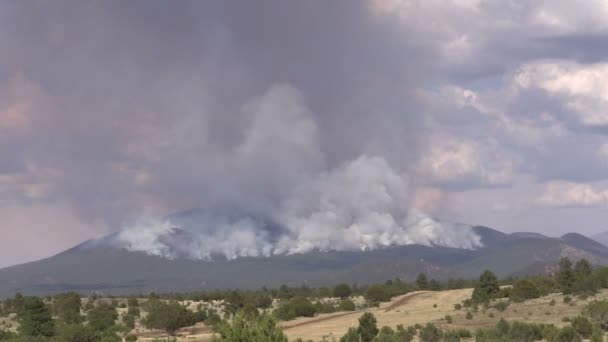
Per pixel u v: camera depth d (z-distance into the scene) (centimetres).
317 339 14738
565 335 11744
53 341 15600
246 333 5978
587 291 16725
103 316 19788
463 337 13412
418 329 14562
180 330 18550
